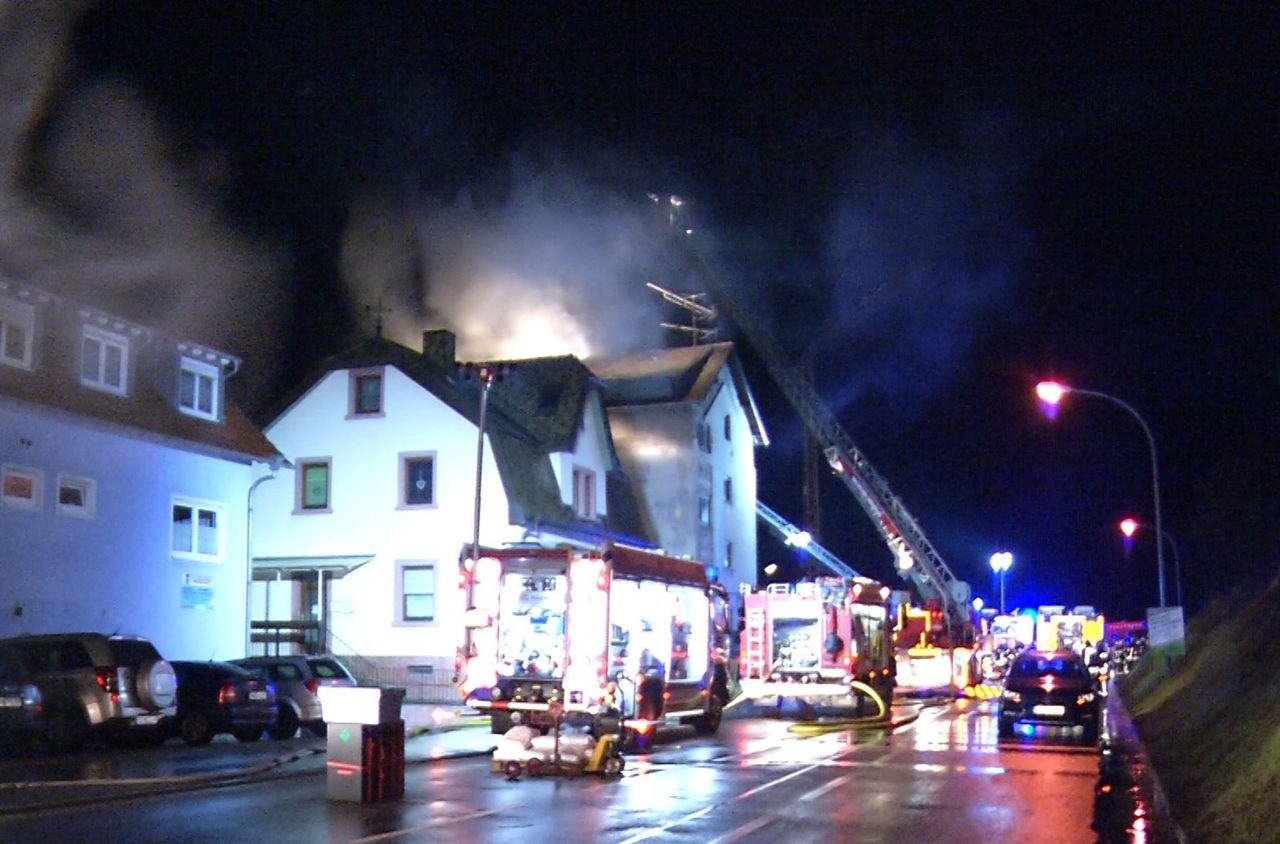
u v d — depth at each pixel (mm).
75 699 18172
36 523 21922
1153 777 15367
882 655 29469
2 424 21359
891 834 11367
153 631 24531
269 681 21250
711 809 12938
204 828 11266
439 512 32688
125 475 24156
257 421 34906
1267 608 16875
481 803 13305
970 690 39531
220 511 26875
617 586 18641
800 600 27344
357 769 13234
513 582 18578
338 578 33219
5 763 16656
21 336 22312
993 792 14438
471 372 32375
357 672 32469
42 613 21891
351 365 34000
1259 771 10547
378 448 33500
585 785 15031
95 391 23812
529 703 17922
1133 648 53750
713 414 44281
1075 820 12289
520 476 33094
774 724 26156
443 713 26969
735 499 46125
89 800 13023
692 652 22438
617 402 42625
